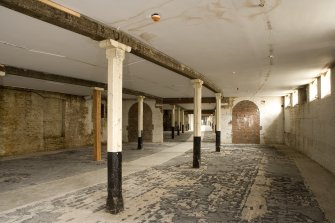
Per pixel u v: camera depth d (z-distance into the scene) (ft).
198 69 28.81
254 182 23.59
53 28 15.83
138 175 26.61
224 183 23.24
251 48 20.54
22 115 41.70
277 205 17.43
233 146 54.54
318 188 21.62
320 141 32.27
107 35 15.87
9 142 39.78
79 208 16.93
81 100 53.83
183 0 12.58
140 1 12.66
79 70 28.32
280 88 44.29
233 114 60.85
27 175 26.71
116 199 16.28
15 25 15.37
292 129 50.83
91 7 13.28
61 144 48.93
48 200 18.53
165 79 34.96
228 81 37.04
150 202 18.07
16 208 16.89
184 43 19.33
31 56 22.41
